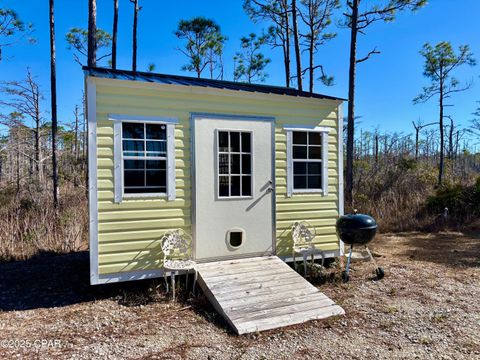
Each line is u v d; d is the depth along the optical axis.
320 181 5.46
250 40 14.28
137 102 4.21
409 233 8.70
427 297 4.08
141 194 4.22
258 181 4.93
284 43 14.02
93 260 3.96
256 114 4.93
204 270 4.34
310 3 13.38
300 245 5.17
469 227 9.12
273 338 3.05
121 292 4.28
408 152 15.40
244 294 3.81
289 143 5.16
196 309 3.76
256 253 4.92
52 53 9.90
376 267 4.92
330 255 5.48
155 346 2.89
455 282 4.65
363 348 2.85
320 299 3.80
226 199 4.71
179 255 4.38
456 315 3.53
